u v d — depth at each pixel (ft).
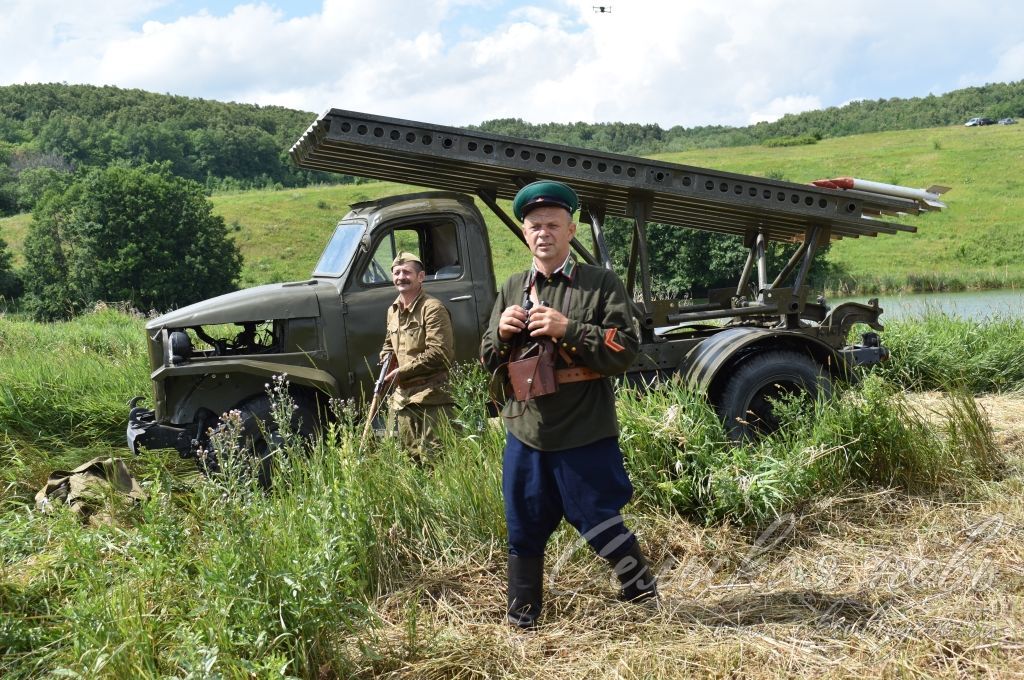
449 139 16.55
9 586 10.43
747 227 21.33
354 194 274.57
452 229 18.49
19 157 488.44
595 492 9.67
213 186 509.35
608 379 9.93
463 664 9.02
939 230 163.84
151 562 10.07
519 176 17.89
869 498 13.53
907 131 353.51
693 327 20.52
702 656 9.02
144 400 21.70
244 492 10.60
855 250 155.94
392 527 11.55
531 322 9.51
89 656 8.47
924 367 25.30
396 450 13.57
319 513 11.21
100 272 171.22
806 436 14.87
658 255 109.70
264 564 9.18
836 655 9.04
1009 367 25.02
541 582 10.12
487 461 13.20
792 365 17.04
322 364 17.85
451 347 14.89
